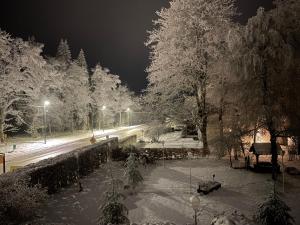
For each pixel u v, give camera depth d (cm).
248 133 2216
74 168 1936
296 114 1930
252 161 2505
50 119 5969
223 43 2659
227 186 1786
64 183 1798
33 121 5278
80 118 7219
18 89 4547
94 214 1347
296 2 1939
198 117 2895
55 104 5691
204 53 2747
